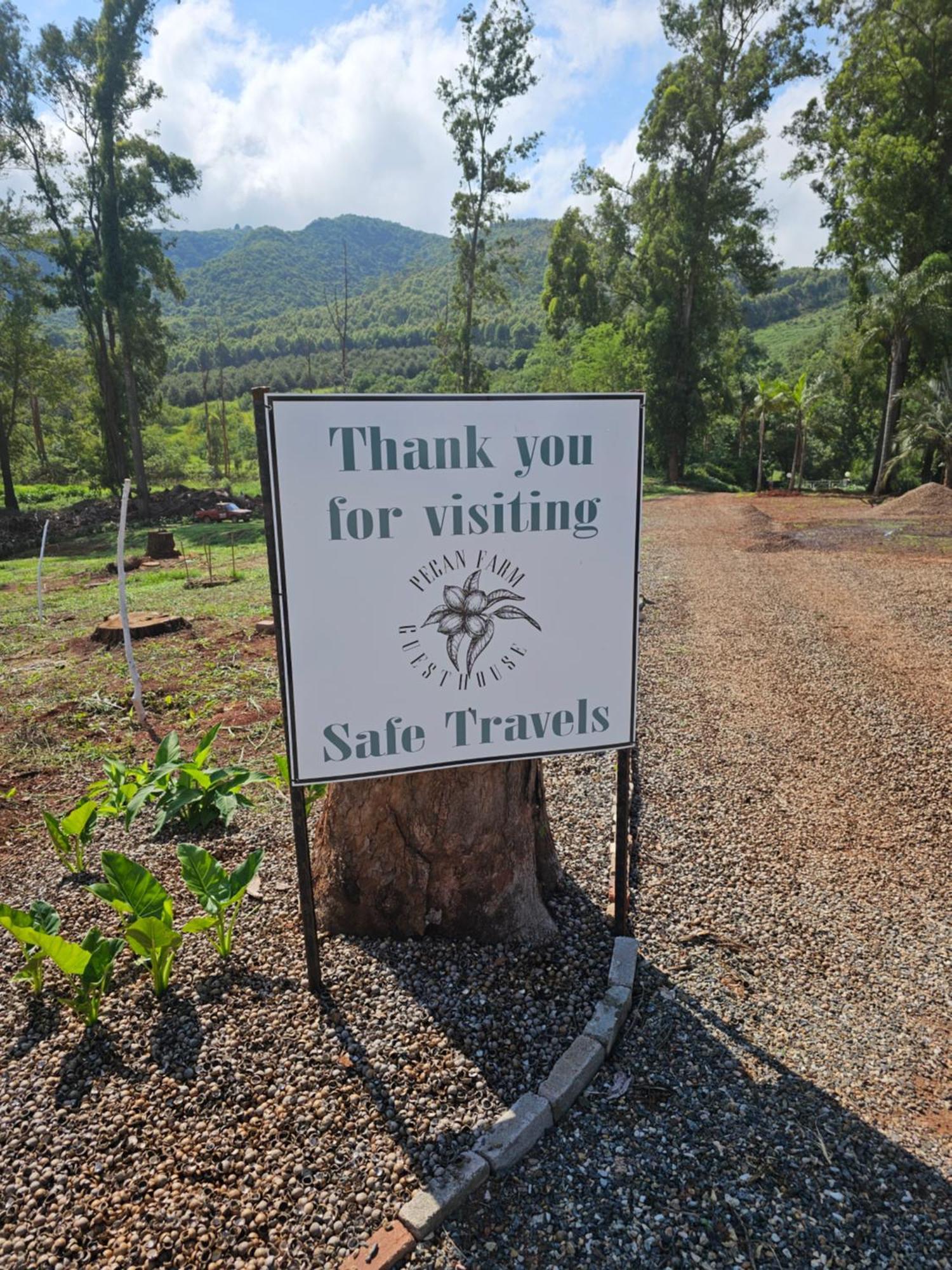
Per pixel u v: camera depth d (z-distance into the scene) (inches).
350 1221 92.9
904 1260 90.0
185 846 139.9
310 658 120.3
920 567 584.4
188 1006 125.5
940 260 1128.2
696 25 1334.9
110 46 1114.7
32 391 1722.4
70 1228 91.8
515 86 1305.4
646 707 283.3
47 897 157.5
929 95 1181.7
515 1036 121.0
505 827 140.7
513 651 129.0
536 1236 92.4
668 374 1566.2
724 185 1423.5
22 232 1318.9
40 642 393.1
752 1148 104.6
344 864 142.6
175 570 664.4
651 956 143.8
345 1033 120.5
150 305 1333.7
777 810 205.3
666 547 711.7
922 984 140.7
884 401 1325.0
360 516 118.0
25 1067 114.3
